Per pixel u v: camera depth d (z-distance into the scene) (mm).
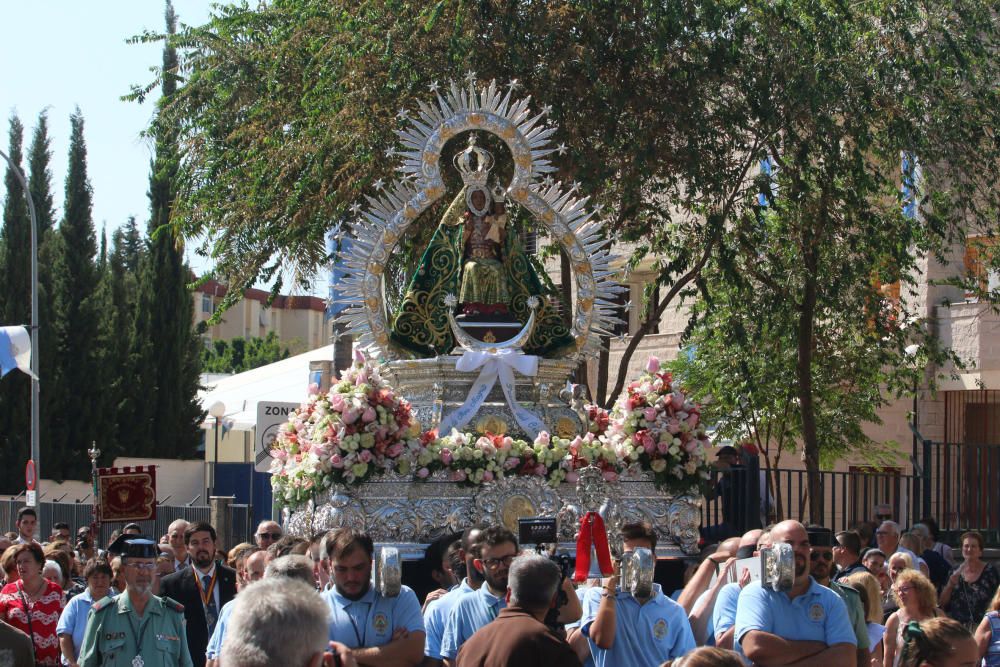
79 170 36625
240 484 31094
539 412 12875
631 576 7855
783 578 7219
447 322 13297
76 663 10008
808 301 18453
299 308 75438
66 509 26078
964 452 17203
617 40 17750
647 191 19156
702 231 18938
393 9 17500
